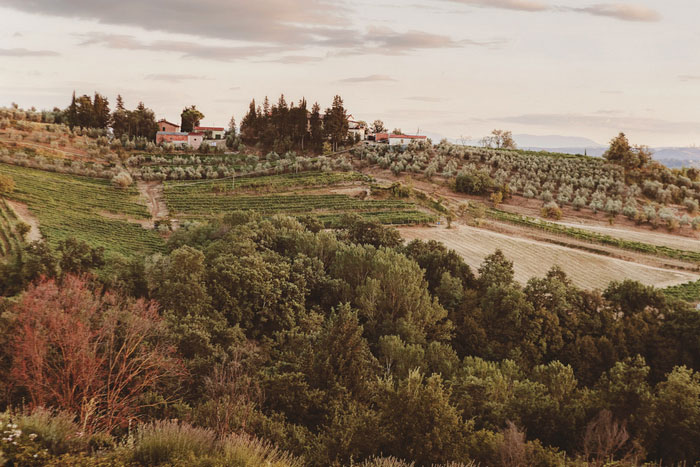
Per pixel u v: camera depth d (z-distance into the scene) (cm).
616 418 2627
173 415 2200
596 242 10594
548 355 4972
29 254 5172
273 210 11888
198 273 4788
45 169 13462
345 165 15688
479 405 2875
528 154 18912
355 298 5447
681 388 2758
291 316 4906
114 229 9812
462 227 11200
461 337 5219
